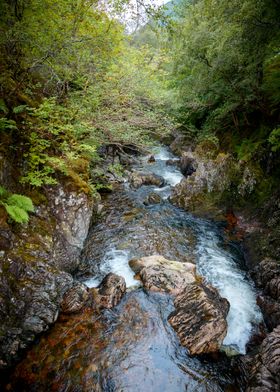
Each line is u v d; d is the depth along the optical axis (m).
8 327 5.15
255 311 6.49
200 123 20.56
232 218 10.66
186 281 7.02
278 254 7.69
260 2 8.39
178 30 8.60
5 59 8.05
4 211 6.02
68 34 8.86
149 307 6.34
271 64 13.84
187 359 5.25
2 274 5.45
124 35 12.15
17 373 4.84
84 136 10.36
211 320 5.60
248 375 4.91
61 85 10.21
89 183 9.88
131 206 11.79
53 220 7.40
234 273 7.89
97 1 9.64
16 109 6.77
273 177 10.60
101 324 5.85
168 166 17.61
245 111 14.47
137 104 12.33
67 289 6.39
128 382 4.79
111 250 8.63
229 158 12.25
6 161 6.62
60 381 4.77
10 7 7.42
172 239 9.52
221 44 10.43
